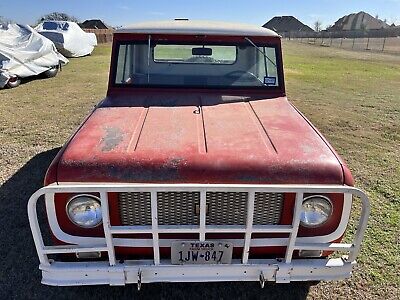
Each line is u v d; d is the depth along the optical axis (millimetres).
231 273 2324
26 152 5445
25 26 12430
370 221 3801
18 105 8422
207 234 2312
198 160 2197
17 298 2750
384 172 5000
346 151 5770
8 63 10594
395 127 7102
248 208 2131
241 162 2199
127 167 2158
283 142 2434
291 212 2264
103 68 14906
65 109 8078
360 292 2861
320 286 2914
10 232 3471
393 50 31000
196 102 3238
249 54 3521
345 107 8656
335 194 2252
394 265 3156
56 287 2857
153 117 2848
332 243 2348
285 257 2342
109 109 3027
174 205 2215
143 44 3441
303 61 19156
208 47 3471
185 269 2305
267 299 2783
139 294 2799
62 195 2191
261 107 3180
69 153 2248
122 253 2371
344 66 17219
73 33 19266
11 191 4234
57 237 2270
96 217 2238
